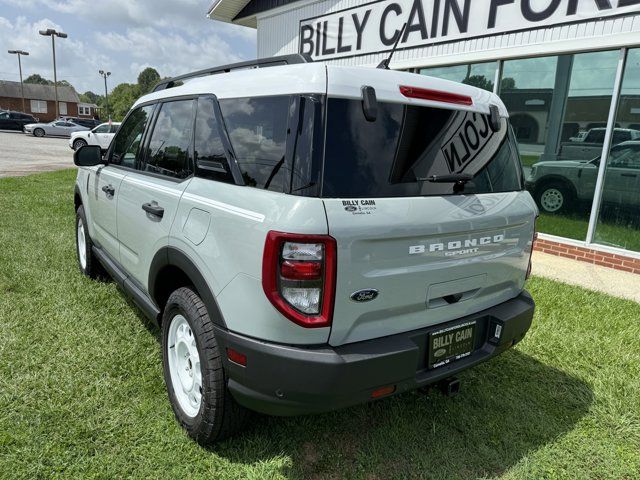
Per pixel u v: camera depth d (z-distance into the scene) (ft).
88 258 14.14
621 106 19.10
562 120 20.99
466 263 7.50
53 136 107.65
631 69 18.60
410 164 6.88
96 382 9.25
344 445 8.05
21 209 24.82
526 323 8.60
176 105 9.45
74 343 10.70
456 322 7.69
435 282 7.13
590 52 19.56
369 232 6.16
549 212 22.03
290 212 5.99
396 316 6.87
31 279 14.40
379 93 6.69
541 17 20.36
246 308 6.43
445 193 7.22
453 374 7.59
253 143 6.97
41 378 9.29
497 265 8.13
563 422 9.02
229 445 7.82
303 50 34.37
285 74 6.85
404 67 26.89
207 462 7.43
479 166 7.95
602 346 11.99
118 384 9.25
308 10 33.45
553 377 10.55
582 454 8.16
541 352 11.64
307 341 6.22
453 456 7.95
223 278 6.75
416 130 7.03
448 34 24.17
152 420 8.32
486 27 22.48
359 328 6.52
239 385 6.73
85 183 13.65
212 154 7.77
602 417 9.18
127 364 9.95
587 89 19.97
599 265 20.06
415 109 7.09
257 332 6.37
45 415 8.21
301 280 5.97
